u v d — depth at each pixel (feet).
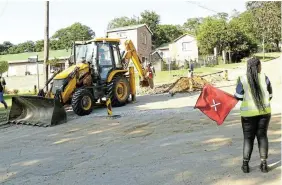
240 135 26.21
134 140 27.78
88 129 33.73
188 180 17.85
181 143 25.41
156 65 151.43
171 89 64.34
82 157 24.06
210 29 164.35
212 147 23.58
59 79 42.83
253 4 113.50
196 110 39.78
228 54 166.50
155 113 39.91
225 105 20.13
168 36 262.47
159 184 17.67
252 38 165.99
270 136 25.09
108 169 20.85
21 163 23.81
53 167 22.26
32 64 154.20
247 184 16.65
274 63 93.86
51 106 38.01
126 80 50.37
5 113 48.73
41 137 31.91
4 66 128.26
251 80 17.74
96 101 48.26
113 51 50.14
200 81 65.82
